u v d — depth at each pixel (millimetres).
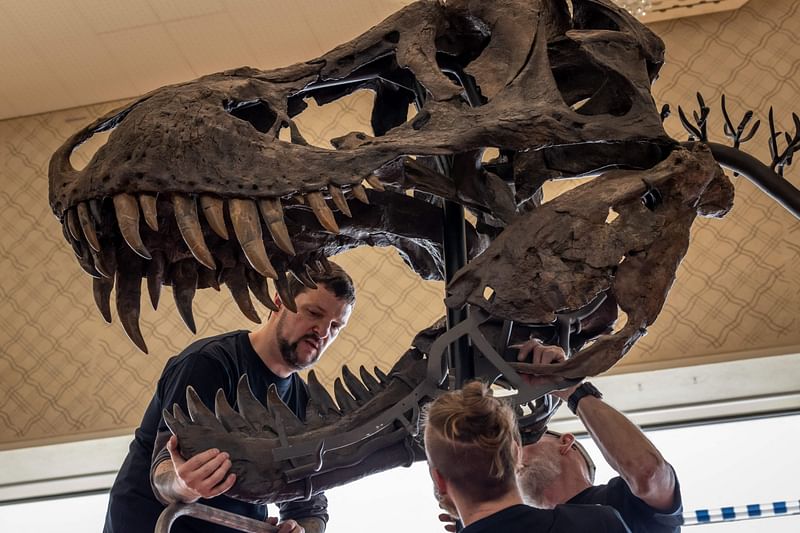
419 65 2154
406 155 1990
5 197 4598
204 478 1871
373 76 2252
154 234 1961
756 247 4074
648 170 2084
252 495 1914
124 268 1978
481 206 2158
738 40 4281
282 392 2781
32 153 4656
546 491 2477
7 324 4434
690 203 2082
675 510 2295
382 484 4188
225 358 2654
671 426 4195
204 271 2025
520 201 2223
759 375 4000
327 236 2150
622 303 1973
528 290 1950
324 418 2027
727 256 4082
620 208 2031
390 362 4168
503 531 1698
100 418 4266
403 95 2324
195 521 2520
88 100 4645
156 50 4336
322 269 2180
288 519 2705
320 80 2164
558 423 4164
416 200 2230
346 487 4203
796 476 4039
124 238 1841
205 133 1903
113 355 4340
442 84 2111
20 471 4383
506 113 2074
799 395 4051
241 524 2105
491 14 2268
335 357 4207
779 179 2459
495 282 1964
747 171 2467
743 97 4211
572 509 1762
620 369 3977
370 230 2176
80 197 1883
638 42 2254
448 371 2109
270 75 2105
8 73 4418
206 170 1872
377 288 4277
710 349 3986
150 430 2613
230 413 1967
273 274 1830
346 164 1935
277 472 1923
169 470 2043
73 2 4039
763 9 4297
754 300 4016
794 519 3906
